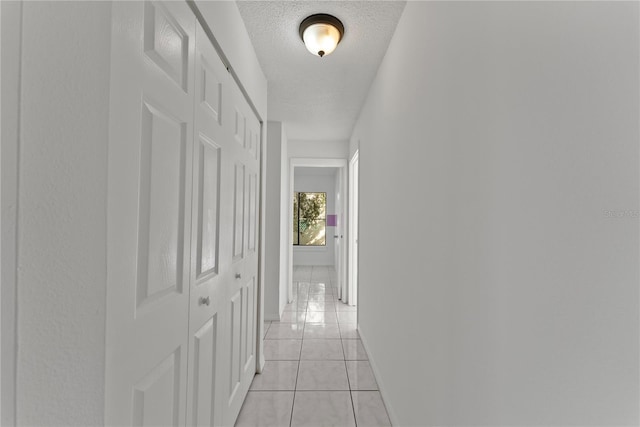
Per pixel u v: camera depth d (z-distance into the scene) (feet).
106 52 2.19
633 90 1.57
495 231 2.73
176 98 3.29
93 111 2.14
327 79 8.79
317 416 6.35
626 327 1.61
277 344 10.07
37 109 2.00
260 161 8.32
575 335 1.89
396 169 6.22
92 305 2.13
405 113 5.63
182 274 3.49
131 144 2.47
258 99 7.71
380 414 6.45
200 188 4.04
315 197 28.48
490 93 2.82
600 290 1.74
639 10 1.55
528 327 2.30
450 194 3.66
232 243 5.62
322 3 5.67
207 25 4.12
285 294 14.61
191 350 3.78
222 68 4.91
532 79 2.27
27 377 1.96
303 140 15.06
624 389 1.62
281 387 7.44
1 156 1.96
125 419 2.43
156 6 2.89
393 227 6.44
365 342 9.73
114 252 2.27
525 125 2.34
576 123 1.88
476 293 3.04
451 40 3.67
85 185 2.11
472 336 3.11
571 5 1.93
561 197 1.99
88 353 2.11
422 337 4.57
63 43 2.06
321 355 9.25
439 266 3.97
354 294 14.84
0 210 1.94
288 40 6.86
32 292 1.97
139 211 2.65
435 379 4.05
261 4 5.70
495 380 2.71
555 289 2.04
